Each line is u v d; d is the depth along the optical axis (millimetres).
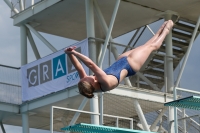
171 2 74688
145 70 73625
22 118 76125
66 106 73375
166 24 33812
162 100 72000
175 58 75750
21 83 75312
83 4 74062
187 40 80688
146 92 70938
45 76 72000
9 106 75875
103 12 77125
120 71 31859
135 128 78000
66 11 76375
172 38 80750
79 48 67750
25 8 80000
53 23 80500
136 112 76312
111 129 51219
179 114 72000
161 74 74562
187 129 70062
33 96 73625
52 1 74062
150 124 77750
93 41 68062
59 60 70000
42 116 78688
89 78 31438
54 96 71125
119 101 71062
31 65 74250
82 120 79312
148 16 78812
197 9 76812
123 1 74000
